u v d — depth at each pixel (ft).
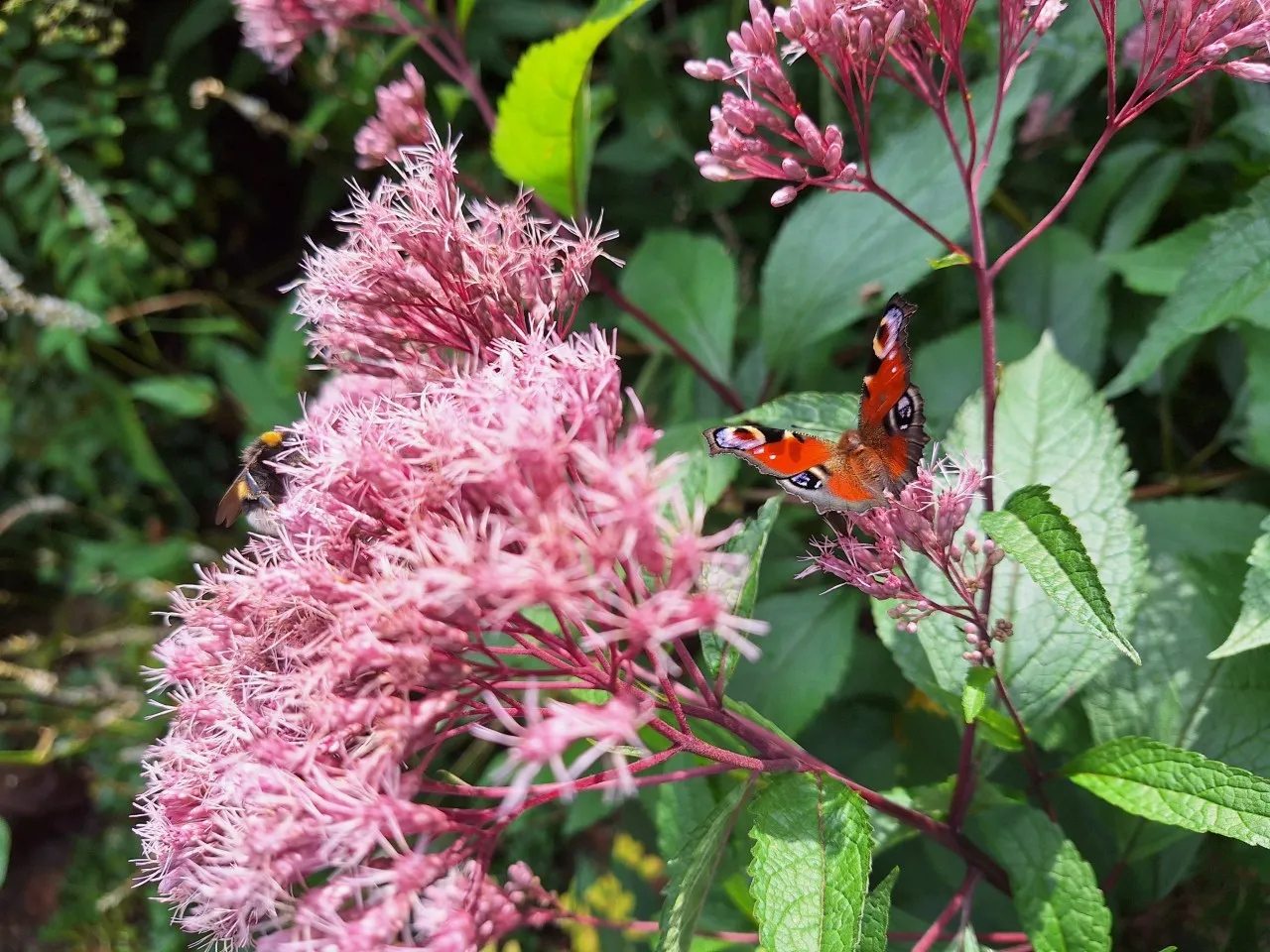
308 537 0.65
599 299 1.54
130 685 1.90
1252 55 0.78
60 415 1.98
